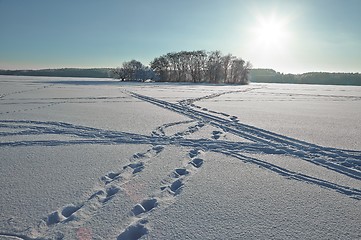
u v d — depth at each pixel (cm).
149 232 354
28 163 622
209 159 673
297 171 596
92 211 405
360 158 704
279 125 1145
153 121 1195
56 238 339
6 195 455
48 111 1448
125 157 675
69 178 534
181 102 2111
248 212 412
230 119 1298
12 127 1014
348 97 3162
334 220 393
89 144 799
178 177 554
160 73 8475
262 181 537
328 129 1070
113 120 1199
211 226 372
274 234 356
